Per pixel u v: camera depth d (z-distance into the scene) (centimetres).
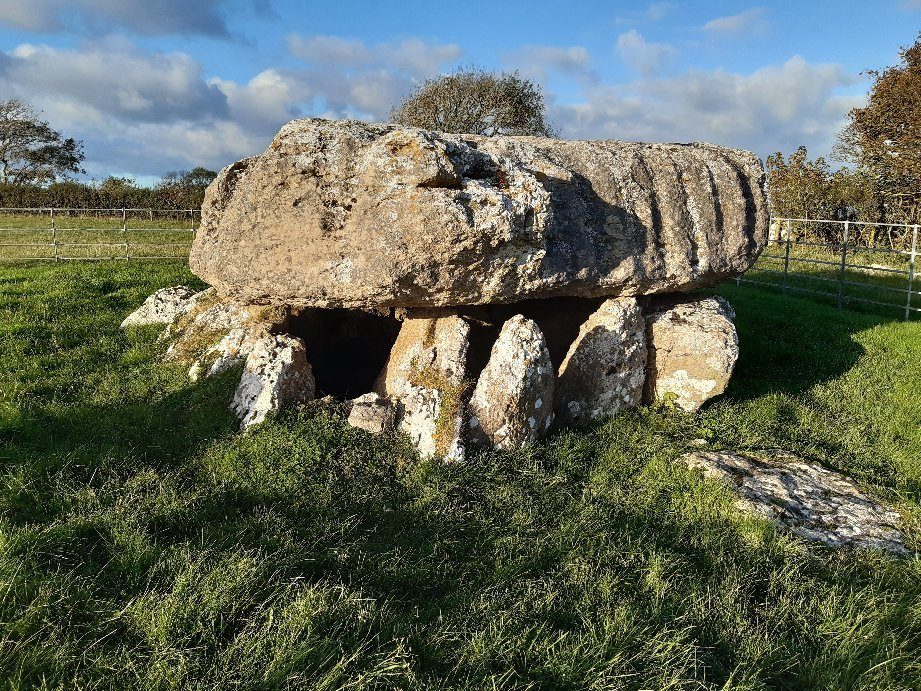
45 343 660
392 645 285
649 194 584
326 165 475
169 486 400
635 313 572
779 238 1966
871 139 2025
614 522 399
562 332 620
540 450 483
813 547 381
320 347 644
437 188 438
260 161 492
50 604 288
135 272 1050
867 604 326
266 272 497
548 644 290
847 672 283
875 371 712
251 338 577
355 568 340
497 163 478
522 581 333
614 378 565
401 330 562
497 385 481
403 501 412
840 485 459
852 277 1410
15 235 1612
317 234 473
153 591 298
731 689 271
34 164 4212
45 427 472
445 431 458
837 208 2123
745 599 334
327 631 287
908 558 375
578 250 523
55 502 377
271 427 468
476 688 263
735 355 575
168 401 526
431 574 343
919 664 290
